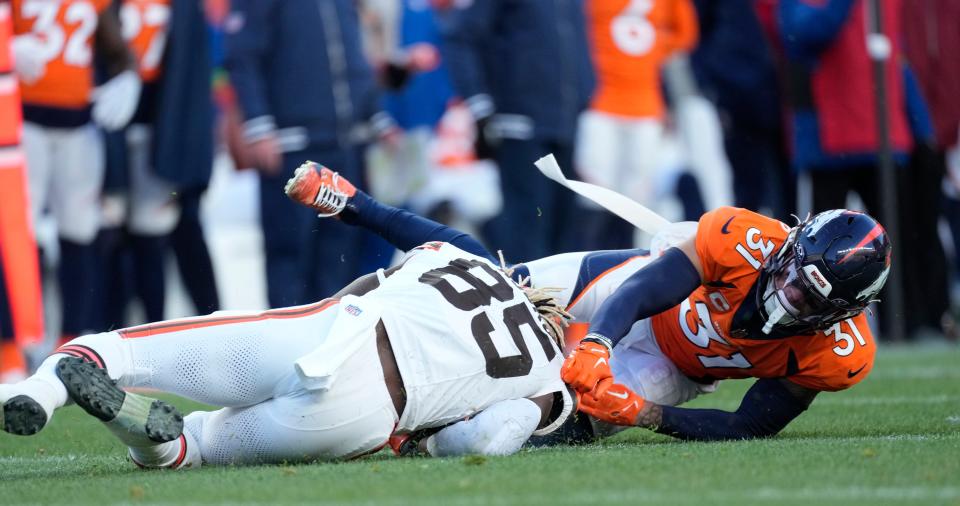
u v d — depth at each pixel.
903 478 13.49
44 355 33.09
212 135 31.70
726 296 16.73
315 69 30.83
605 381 15.74
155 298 31.89
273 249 31.05
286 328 14.74
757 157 35.56
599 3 34.44
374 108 32.34
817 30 32.31
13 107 26.75
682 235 17.78
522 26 31.98
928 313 35.75
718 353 17.36
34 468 16.33
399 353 15.00
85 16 29.14
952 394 23.83
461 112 42.09
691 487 13.04
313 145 30.88
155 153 31.00
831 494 12.65
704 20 35.66
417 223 17.78
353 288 16.08
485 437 15.34
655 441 17.77
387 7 38.06
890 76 33.44
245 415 15.00
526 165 32.16
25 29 28.69
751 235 16.50
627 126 34.94
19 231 26.83
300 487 13.34
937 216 35.41
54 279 34.53
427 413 15.22
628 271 18.34
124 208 31.34
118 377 14.30
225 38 30.75
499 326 15.66
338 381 14.66
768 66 34.97
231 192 45.31
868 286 15.48
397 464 14.84
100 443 18.84
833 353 16.73
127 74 30.17
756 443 16.45
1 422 13.48
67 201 29.66
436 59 40.12
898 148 33.69
